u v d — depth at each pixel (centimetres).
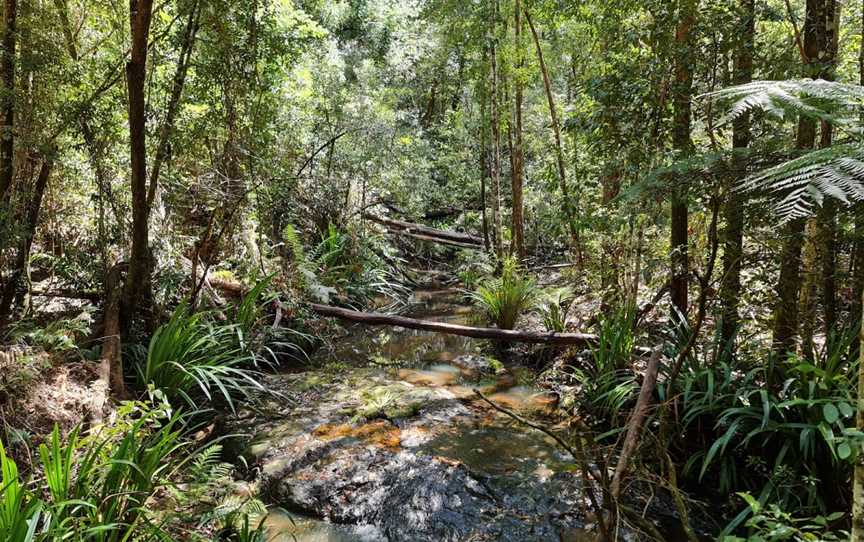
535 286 653
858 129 126
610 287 484
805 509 265
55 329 354
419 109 1492
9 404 275
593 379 441
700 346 396
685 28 355
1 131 349
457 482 330
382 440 383
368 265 842
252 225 597
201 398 430
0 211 348
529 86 908
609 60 428
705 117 348
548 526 289
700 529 283
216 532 259
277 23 595
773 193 215
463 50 914
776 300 316
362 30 1472
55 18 382
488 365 550
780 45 345
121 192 485
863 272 293
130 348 413
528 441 385
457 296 882
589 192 532
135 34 380
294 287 611
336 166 898
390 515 300
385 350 609
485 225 968
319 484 327
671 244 404
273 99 584
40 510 185
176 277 518
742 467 320
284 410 431
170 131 443
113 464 225
